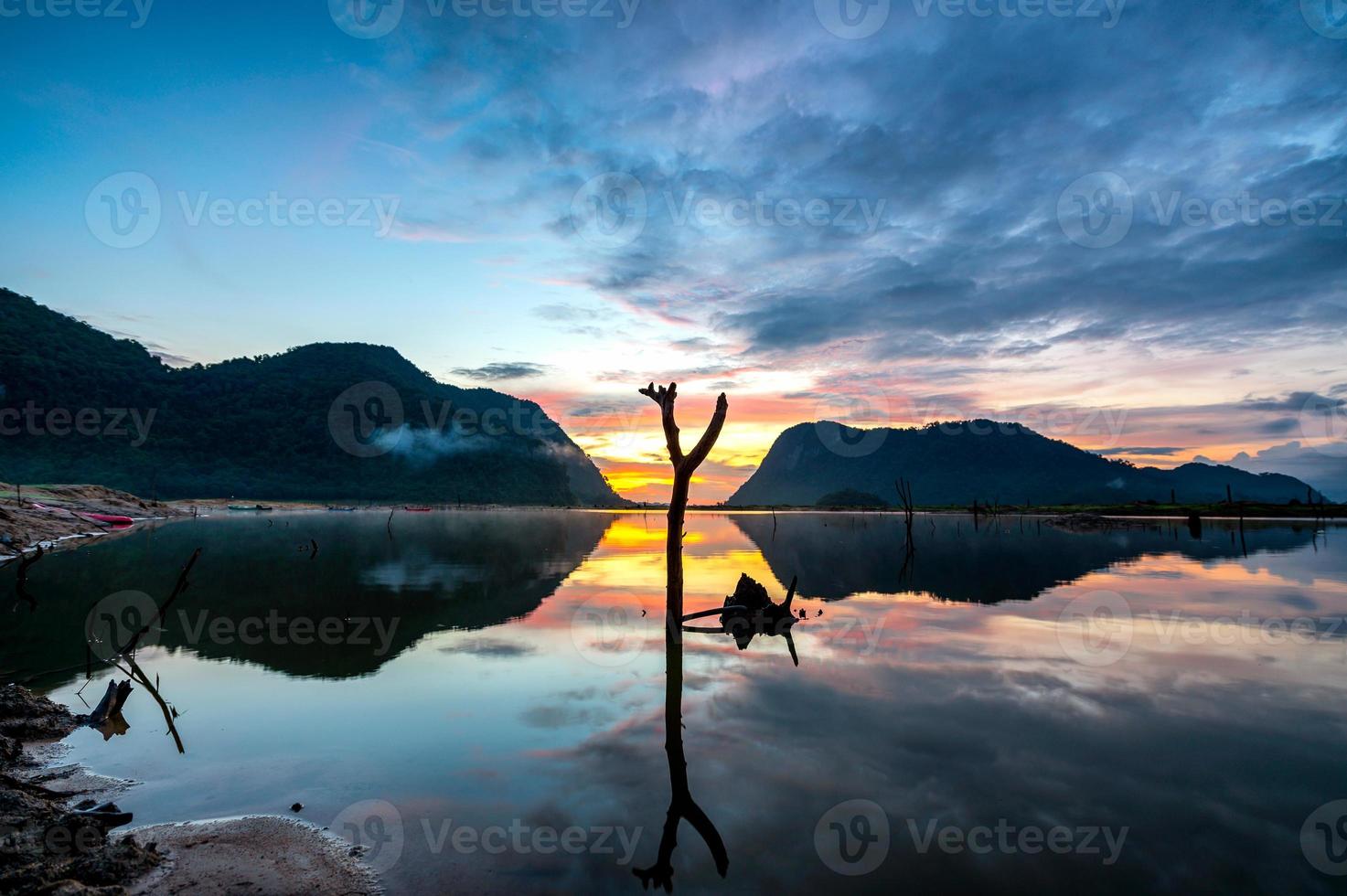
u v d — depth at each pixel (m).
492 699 7.81
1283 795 5.26
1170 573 19.16
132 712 7.34
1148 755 6.05
